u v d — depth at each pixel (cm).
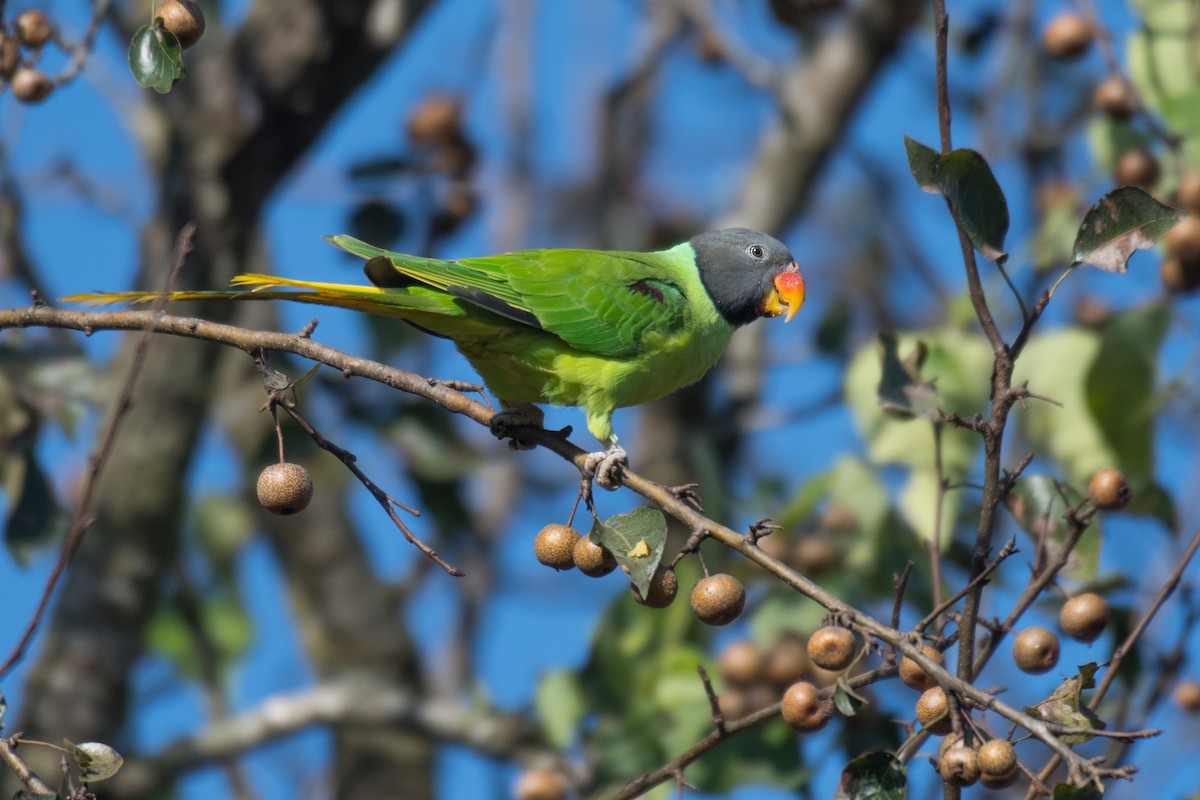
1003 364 673
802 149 1566
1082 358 1197
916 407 821
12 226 1310
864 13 1552
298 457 1295
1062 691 641
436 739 1329
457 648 1556
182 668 1556
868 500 1126
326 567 1573
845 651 654
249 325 1577
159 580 1280
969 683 668
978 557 683
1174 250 1066
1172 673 891
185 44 758
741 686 1040
